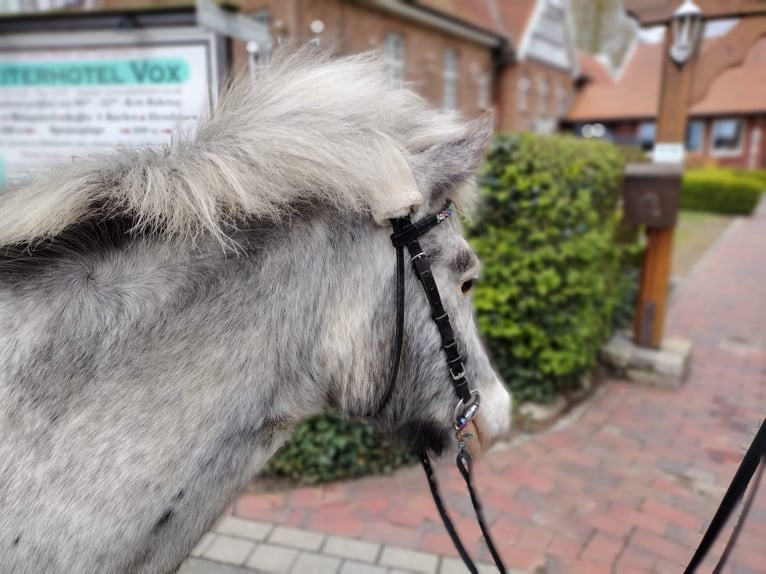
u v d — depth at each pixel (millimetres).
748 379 4801
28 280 1028
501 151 3846
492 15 20531
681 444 3740
